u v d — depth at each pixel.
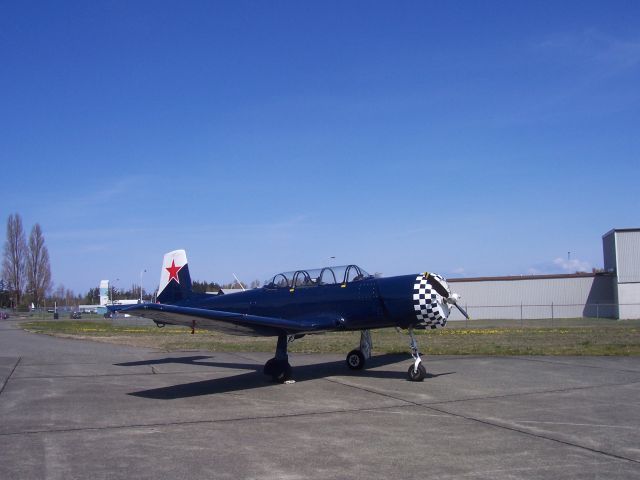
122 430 6.71
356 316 11.22
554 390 9.16
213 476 4.91
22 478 4.88
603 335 21.03
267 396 9.02
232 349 17.62
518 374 10.95
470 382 10.07
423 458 5.39
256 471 5.04
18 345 20.09
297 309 12.05
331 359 14.27
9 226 76.19
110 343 20.94
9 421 7.27
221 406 8.22
